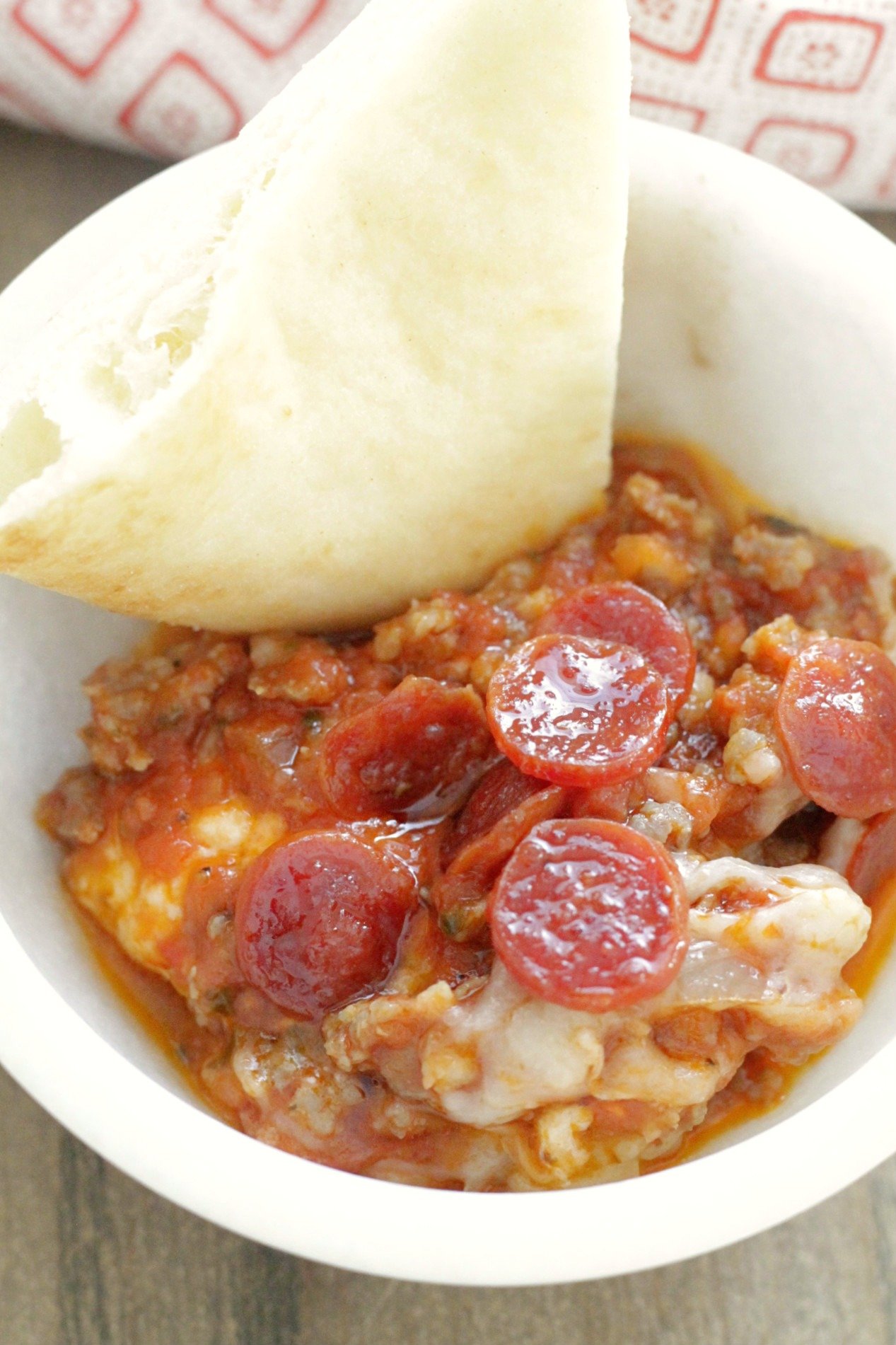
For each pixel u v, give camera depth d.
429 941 0.30
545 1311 0.33
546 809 0.30
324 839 0.30
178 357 0.29
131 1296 0.33
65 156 0.40
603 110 0.29
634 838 0.29
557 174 0.29
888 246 0.32
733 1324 0.33
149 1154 0.28
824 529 0.34
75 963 0.31
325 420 0.30
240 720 0.32
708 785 0.31
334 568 0.32
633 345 0.35
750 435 0.34
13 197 0.39
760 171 0.33
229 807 0.31
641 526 0.34
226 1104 0.31
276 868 0.30
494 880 0.30
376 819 0.31
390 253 0.30
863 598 0.33
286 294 0.29
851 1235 0.33
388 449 0.31
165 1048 0.31
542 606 0.33
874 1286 0.33
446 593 0.33
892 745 0.31
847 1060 0.30
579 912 0.28
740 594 0.34
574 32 0.28
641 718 0.30
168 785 0.32
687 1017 0.29
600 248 0.30
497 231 0.30
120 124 0.39
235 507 0.30
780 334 0.33
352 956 0.30
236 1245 0.33
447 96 0.29
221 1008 0.31
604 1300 0.33
